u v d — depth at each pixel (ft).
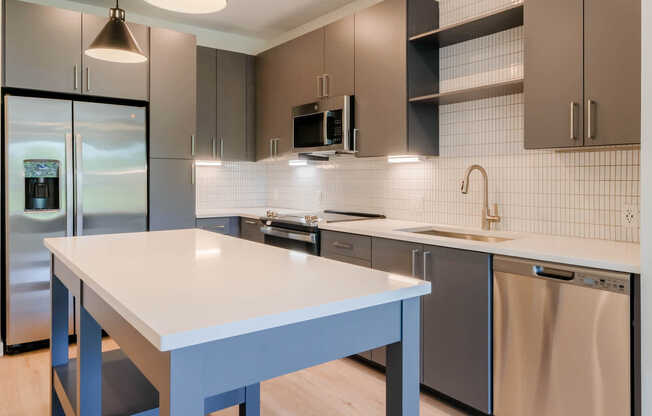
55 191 10.59
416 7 9.72
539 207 8.44
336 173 13.14
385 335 3.93
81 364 5.10
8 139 9.91
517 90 8.39
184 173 12.52
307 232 10.84
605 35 6.42
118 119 11.25
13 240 10.03
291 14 13.44
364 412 7.58
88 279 4.43
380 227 9.62
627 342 5.45
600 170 7.59
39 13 10.43
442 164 10.19
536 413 6.41
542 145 7.18
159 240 7.00
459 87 9.78
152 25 13.83
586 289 5.83
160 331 2.83
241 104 14.34
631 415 5.47
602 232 7.59
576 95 6.74
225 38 15.21
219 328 2.97
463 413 7.55
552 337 6.20
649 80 5.03
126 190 11.41
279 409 7.66
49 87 10.55
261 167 16.15
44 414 7.46
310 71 12.12
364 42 10.52
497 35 9.04
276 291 3.86
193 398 2.93
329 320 3.57
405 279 4.35
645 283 5.19
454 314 7.50
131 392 5.71
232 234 13.70
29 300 10.25
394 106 9.81
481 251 7.08
